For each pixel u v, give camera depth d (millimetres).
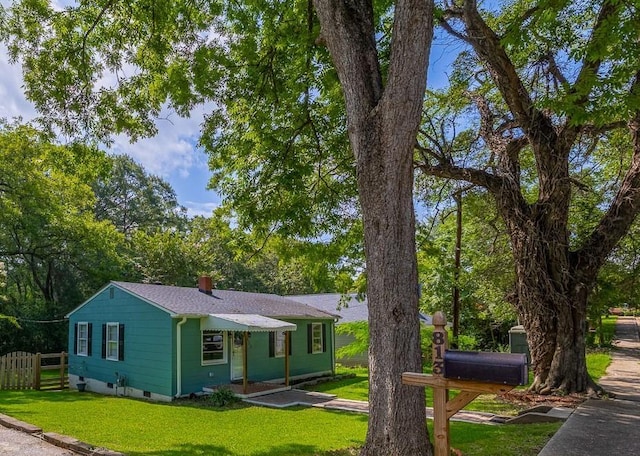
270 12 8570
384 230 4656
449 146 11141
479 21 8250
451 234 17484
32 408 10484
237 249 11016
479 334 21109
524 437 6238
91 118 8906
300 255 11430
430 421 8125
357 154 4891
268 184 9750
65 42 8516
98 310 15430
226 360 14172
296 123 9359
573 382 8922
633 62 6180
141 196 38531
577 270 9297
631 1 5723
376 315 4633
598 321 21375
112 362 14578
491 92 11680
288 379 14875
